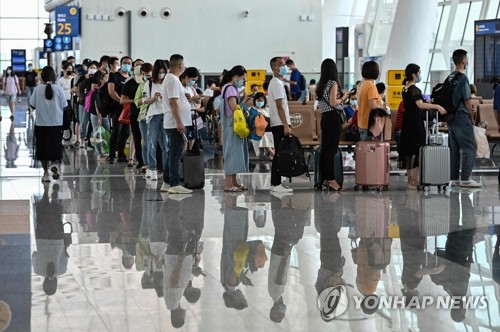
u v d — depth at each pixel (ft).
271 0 109.29
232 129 41.47
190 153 42.88
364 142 41.96
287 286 22.48
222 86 41.70
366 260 25.67
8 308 20.34
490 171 51.49
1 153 64.23
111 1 105.91
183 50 107.76
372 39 114.32
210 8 107.96
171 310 20.17
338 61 118.32
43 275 23.73
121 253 26.81
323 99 41.68
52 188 43.62
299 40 110.73
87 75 70.28
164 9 106.73
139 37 106.63
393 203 37.60
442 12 105.19
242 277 23.52
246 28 109.09
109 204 37.63
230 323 19.11
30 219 33.47
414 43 82.12
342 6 134.00
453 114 42.83
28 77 116.98
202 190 42.68
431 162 41.55
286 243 28.37
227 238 29.35
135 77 52.47
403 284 22.71
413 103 42.04
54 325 18.94
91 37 105.91
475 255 26.37
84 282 22.89
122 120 53.93
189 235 29.89
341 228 31.22
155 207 36.63
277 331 18.54
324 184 43.16
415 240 28.84
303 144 51.78
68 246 27.94
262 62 110.01
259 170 53.62
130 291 21.95
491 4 91.40
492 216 33.94
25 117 114.62
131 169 53.31
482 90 76.02
